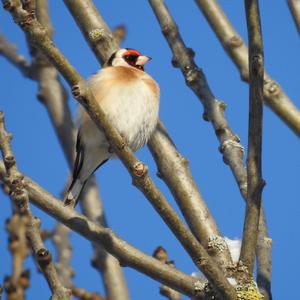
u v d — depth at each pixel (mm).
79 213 7684
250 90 7480
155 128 9164
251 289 7285
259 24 7520
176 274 7621
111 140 6938
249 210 7457
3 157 6566
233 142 8828
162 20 9844
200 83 9344
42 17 10141
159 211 6945
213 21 9750
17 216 6754
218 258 8023
